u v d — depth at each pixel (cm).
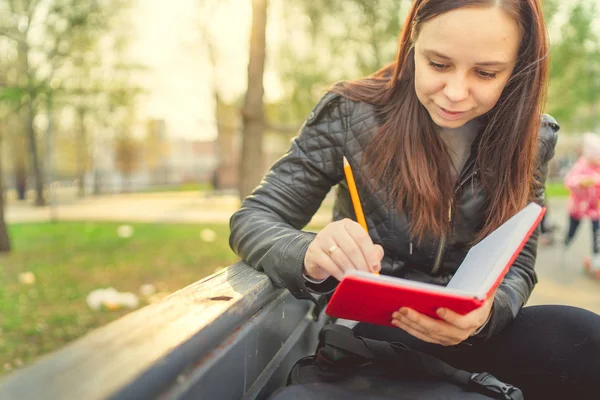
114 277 568
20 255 730
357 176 123
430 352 119
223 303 75
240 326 81
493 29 92
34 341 354
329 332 95
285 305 104
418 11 100
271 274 98
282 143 1390
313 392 82
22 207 2008
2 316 409
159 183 3991
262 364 91
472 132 119
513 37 95
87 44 614
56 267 627
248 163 502
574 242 776
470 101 99
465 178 118
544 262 618
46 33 588
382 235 124
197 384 64
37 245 823
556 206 1381
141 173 3894
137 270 603
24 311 425
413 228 119
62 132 2291
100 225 1143
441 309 76
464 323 78
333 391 83
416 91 104
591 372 103
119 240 859
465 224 121
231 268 105
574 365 105
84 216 1446
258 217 115
